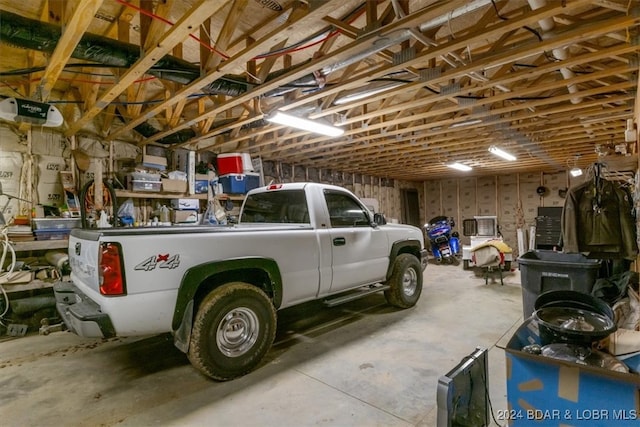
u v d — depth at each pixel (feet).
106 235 7.10
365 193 36.22
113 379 8.61
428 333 11.87
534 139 20.33
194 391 7.99
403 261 14.64
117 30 10.03
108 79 13.10
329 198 12.16
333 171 32.40
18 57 11.65
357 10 9.42
